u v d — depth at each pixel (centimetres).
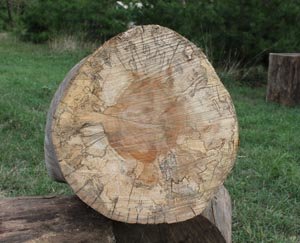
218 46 969
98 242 264
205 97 246
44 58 1163
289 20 937
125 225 277
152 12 1114
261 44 923
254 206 408
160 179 241
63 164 231
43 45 1384
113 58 235
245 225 377
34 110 657
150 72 239
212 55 970
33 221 265
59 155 231
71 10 1347
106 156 235
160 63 240
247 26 947
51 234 261
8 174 448
